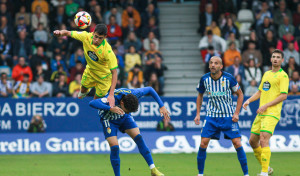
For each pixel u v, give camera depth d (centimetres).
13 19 5341
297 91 4459
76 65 4612
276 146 3878
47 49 5019
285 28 5303
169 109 4022
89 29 4931
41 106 3978
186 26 5572
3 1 5294
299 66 4869
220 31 5138
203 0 5428
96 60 2303
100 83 2420
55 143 3838
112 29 5031
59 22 5269
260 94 2503
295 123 4009
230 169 2853
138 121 3994
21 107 3962
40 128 3947
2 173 2716
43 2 5359
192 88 5031
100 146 3859
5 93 4412
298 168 2898
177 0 5850
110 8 5353
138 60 4834
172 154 3734
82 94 2547
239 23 5347
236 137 2308
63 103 3997
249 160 3312
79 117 4003
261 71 4706
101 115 2198
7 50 4881
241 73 4647
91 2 5241
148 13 5300
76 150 3841
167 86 5047
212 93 2314
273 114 2406
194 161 3269
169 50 5353
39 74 4581
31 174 2672
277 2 5625
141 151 2230
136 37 5166
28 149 3812
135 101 2100
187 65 5244
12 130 3944
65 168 2944
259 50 4872
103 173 2706
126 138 3825
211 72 2305
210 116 2331
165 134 3891
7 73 4750
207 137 2320
